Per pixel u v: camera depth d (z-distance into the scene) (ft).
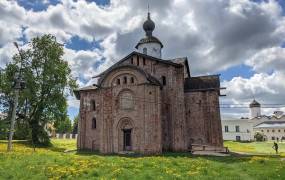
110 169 69.62
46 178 61.87
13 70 178.19
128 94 143.84
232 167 81.25
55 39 190.19
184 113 154.71
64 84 190.19
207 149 152.25
